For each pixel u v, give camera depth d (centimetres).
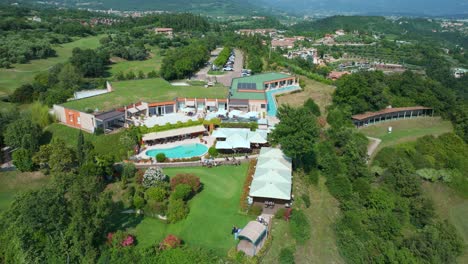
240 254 4219
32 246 4038
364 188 6456
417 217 6412
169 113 8938
